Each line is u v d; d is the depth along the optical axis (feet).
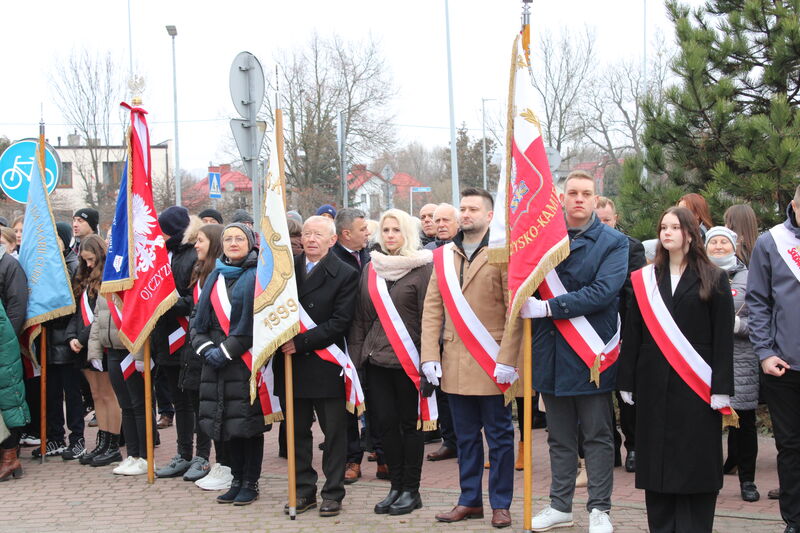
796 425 15.84
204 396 19.34
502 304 17.04
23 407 22.49
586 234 16.47
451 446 23.52
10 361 22.30
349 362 18.53
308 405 18.86
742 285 19.33
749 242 20.57
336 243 22.25
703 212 21.76
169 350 22.18
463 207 17.31
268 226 18.37
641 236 29.55
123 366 22.16
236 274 19.57
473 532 16.84
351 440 21.53
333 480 18.51
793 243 15.99
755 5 29.91
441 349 17.92
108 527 18.15
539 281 15.57
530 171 15.83
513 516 17.88
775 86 29.76
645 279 15.42
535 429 26.96
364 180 120.67
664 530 15.39
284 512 18.76
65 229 27.91
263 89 27.30
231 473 20.42
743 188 27.66
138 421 22.59
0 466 22.56
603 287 15.90
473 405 17.49
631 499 18.86
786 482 15.84
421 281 18.15
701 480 14.75
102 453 24.04
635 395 15.40
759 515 17.28
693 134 30.14
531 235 15.69
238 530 17.58
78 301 24.27
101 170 112.47
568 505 16.75
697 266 15.10
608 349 16.24
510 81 16.25
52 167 29.76
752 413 18.44
